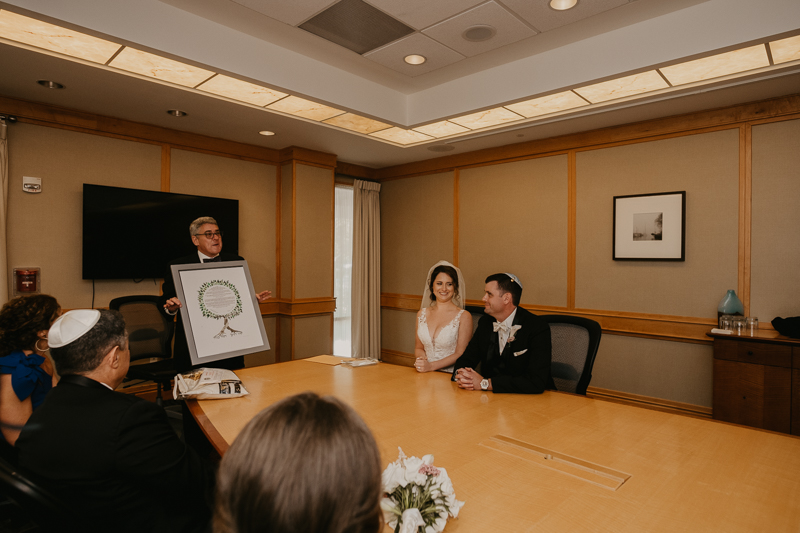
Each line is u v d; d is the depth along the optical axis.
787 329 3.29
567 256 4.69
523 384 2.11
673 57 2.96
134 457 1.16
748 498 1.13
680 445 1.47
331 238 5.70
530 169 4.96
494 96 3.85
